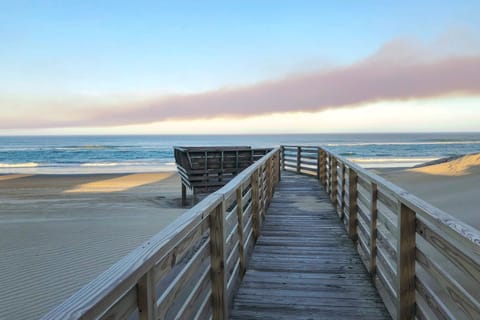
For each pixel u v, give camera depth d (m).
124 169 25.61
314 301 2.72
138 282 1.08
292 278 3.15
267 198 6.06
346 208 4.84
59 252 5.23
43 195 12.00
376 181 2.66
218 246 2.16
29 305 3.75
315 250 3.91
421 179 12.66
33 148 49.22
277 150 8.51
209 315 2.13
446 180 11.71
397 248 2.13
